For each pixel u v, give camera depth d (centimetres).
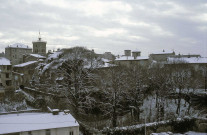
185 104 6222
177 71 6825
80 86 5122
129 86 5528
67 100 5159
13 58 11712
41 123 3222
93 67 5841
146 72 7131
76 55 5884
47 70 7019
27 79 8438
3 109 5450
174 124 4400
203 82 7719
